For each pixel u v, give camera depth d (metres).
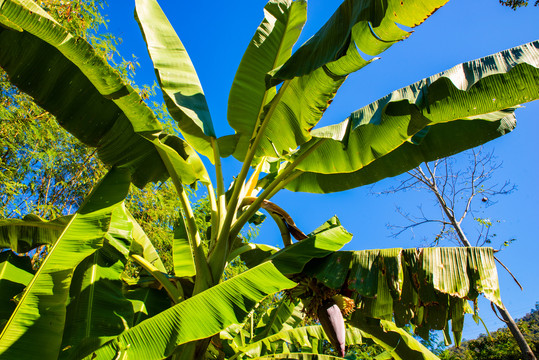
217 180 3.40
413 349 3.90
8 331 2.03
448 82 2.53
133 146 3.40
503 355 15.52
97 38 6.61
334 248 2.99
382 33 2.03
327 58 2.07
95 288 2.67
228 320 2.15
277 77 2.28
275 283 2.36
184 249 3.77
